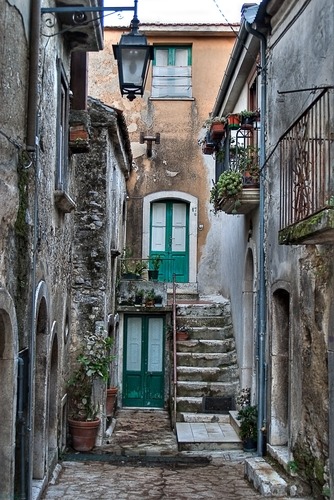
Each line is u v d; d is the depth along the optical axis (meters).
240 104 13.03
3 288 5.11
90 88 17.70
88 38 8.67
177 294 16.88
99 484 7.98
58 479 8.16
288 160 7.43
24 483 6.07
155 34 17.70
